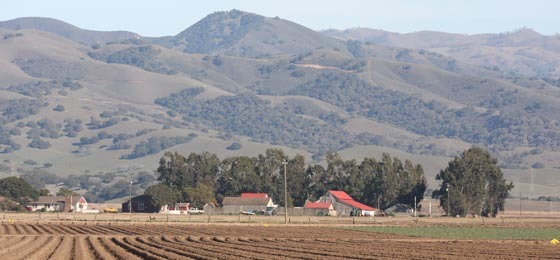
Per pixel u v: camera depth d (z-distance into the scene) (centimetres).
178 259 16425
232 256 17100
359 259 16875
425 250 19675
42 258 16725
